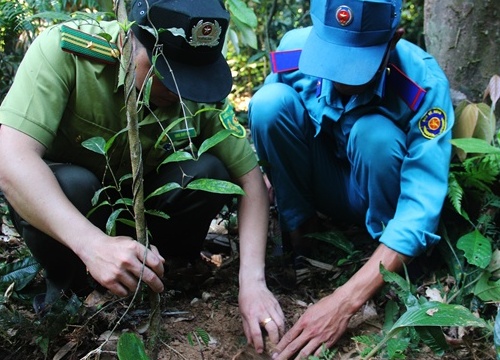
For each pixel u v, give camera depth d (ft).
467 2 7.43
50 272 5.90
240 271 5.91
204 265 6.82
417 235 5.74
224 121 6.07
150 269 4.78
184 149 5.62
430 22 7.98
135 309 6.13
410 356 5.61
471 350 5.54
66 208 4.95
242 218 6.16
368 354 5.32
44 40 5.34
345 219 7.53
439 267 6.81
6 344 5.62
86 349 5.54
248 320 5.59
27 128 5.09
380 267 5.54
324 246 7.50
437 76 6.39
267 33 11.67
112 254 4.71
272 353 5.47
